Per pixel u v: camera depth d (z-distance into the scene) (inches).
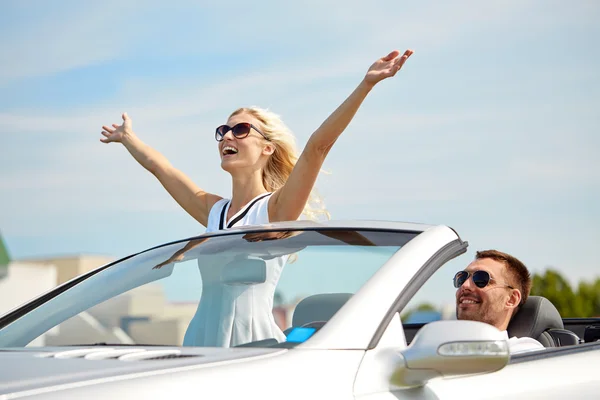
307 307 200.1
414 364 183.5
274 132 335.3
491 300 291.1
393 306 196.4
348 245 217.9
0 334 224.1
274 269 214.4
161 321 214.5
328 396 174.1
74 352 188.9
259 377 171.2
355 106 304.0
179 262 231.9
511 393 209.6
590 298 2095.2
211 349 189.9
